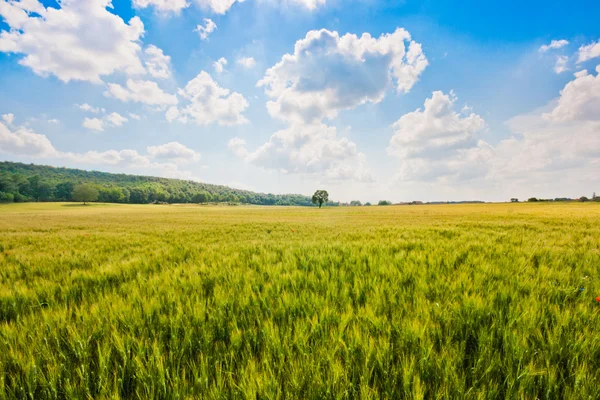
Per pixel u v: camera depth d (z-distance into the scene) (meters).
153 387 1.40
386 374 1.49
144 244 7.90
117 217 32.81
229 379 1.48
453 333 1.83
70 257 5.32
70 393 1.43
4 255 5.86
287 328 1.95
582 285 2.79
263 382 1.43
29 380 1.50
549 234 8.05
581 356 1.58
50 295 2.83
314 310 2.23
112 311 2.23
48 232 13.26
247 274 3.37
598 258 3.99
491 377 1.50
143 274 3.70
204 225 18.03
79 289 3.12
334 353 1.63
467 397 1.32
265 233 11.80
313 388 1.39
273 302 2.47
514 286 2.71
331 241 7.00
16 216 36.81
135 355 1.68
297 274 3.34
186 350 1.80
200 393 1.42
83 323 2.02
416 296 2.49
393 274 3.25
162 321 2.07
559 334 1.73
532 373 1.41
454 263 3.82
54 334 1.88
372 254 4.56
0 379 1.46
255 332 1.94
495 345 1.74
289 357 1.63
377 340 1.77
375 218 26.23
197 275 3.41
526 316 1.95
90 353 1.72
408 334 1.77
